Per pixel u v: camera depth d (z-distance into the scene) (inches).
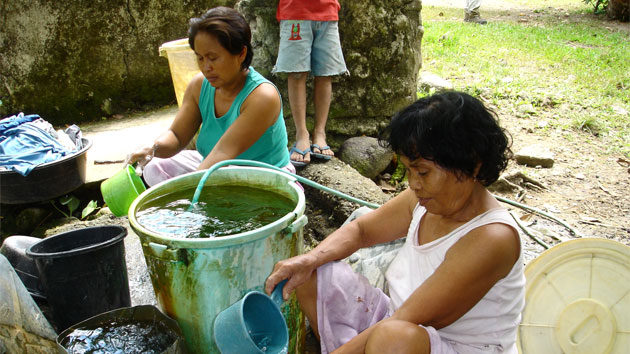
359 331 75.4
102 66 201.6
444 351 63.0
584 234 132.7
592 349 80.2
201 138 114.6
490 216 62.2
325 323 73.3
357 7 160.4
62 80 196.4
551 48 300.0
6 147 144.7
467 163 57.3
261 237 67.2
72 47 194.5
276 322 68.5
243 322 64.3
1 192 140.0
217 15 96.8
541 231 131.0
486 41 316.8
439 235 66.6
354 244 76.5
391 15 165.8
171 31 210.4
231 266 67.2
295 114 151.8
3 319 70.0
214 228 74.5
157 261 69.2
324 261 73.4
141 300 96.8
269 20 157.3
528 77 249.0
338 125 171.5
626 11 386.3
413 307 62.8
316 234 134.7
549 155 174.4
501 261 61.0
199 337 72.1
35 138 149.9
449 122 55.6
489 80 240.4
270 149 109.2
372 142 166.7
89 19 194.4
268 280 69.6
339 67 151.6
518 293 64.9
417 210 72.1
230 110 104.3
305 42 143.4
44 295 92.0
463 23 375.2
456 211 63.3
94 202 149.7
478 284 61.4
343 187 139.2
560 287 80.3
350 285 73.7
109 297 85.8
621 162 175.9
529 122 204.8
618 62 274.1
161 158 113.9
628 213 145.9
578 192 158.4
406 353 60.1
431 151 56.7
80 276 81.6
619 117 207.3
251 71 105.7
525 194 157.2
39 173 138.4
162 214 78.7
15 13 183.8
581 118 204.7
